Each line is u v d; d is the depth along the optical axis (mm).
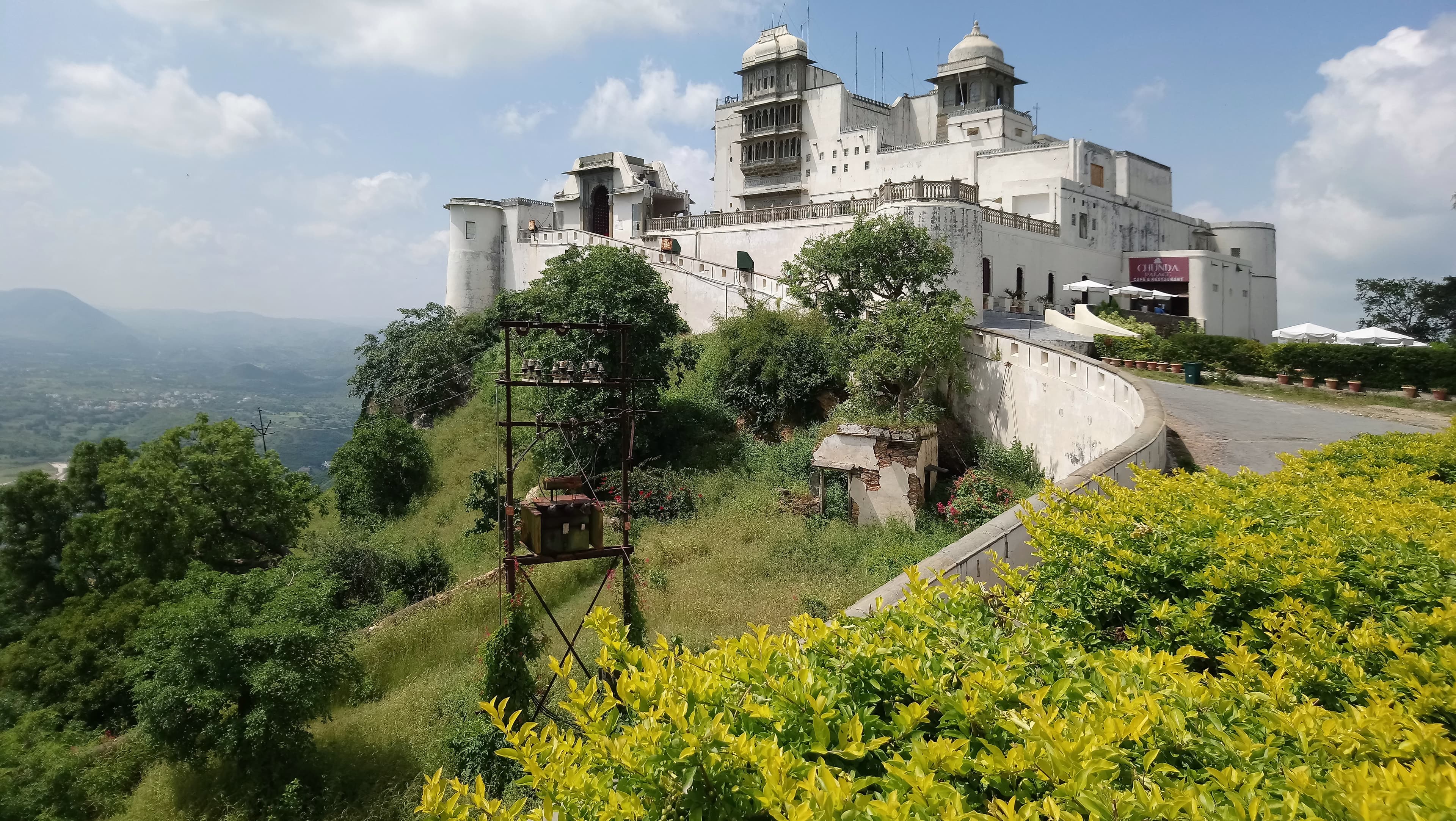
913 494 20234
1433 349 23266
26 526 24969
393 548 21734
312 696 12445
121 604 18750
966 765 3492
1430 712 4336
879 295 27750
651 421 25156
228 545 21188
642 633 11695
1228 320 46906
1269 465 15906
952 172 44625
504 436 30719
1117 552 6832
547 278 28734
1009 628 5449
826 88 50031
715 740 3535
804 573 17312
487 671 11211
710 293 37094
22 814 11969
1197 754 3758
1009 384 22984
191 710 12234
